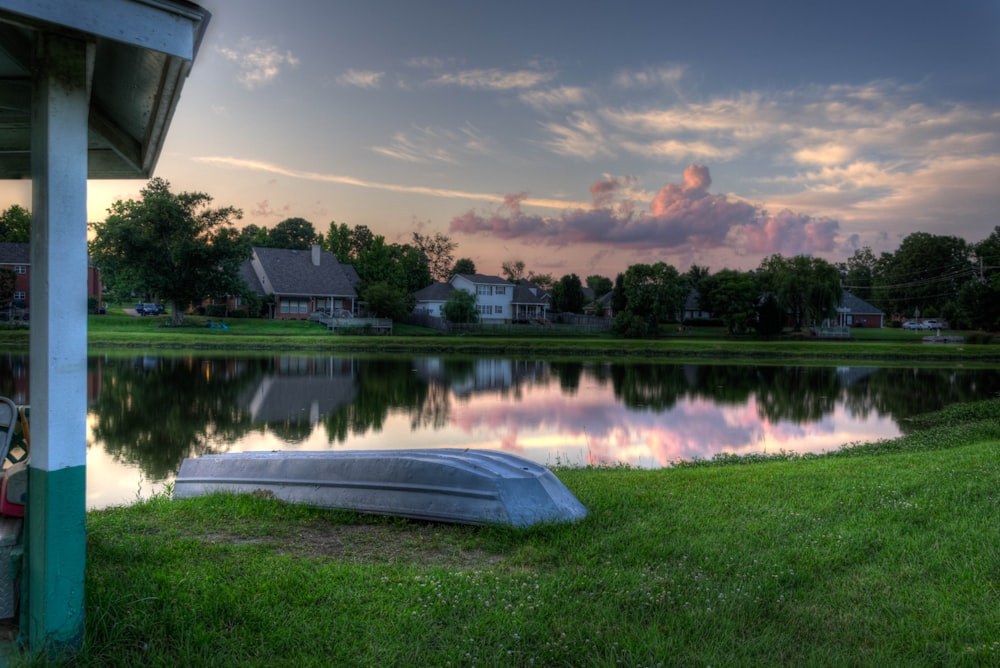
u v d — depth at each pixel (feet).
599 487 30.73
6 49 12.24
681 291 279.08
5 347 138.62
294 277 268.00
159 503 26.86
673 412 85.71
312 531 22.54
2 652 12.13
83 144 12.01
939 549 19.74
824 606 16.02
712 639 14.15
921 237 450.30
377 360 160.86
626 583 17.15
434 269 508.53
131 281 219.82
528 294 341.00
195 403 82.89
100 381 103.24
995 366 171.12
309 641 13.66
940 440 57.67
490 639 13.94
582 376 132.16
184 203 217.15
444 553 20.39
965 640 14.35
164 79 13.64
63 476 12.06
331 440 61.67
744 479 32.89
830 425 77.00
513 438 65.92
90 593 14.37
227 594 15.42
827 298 275.39
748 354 204.95
